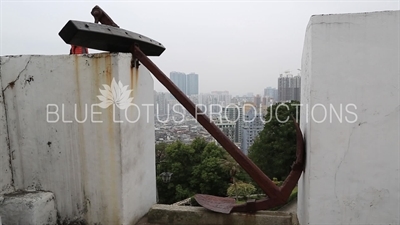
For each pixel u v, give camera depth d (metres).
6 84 2.37
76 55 2.24
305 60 2.26
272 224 2.38
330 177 1.95
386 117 1.83
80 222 2.37
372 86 1.84
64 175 2.37
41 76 2.32
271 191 2.22
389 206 1.88
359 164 1.90
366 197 1.91
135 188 2.48
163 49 2.79
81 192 2.35
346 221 1.96
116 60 2.16
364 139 1.88
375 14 1.79
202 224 2.50
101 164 2.27
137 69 2.47
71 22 1.92
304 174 2.23
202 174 15.20
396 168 1.85
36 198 2.26
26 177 2.43
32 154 2.40
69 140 2.32
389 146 1.85
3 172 2.40
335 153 1.92
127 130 2.31
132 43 2.33
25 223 2.21
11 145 2.42
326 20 1.86
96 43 2.17
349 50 1.85
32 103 2.36
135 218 2.48
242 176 14.64
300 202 2.44
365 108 1.86
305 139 2.19
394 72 1.80
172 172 16.45
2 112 2.39
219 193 15.17
